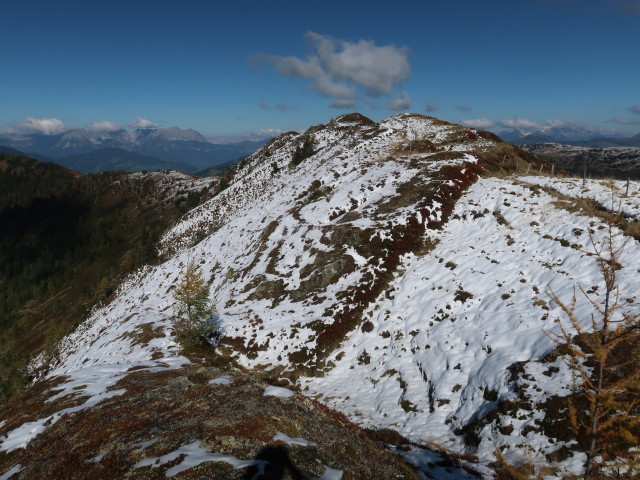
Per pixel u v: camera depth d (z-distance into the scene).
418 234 39.22
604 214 28.55
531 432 15.85
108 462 11.59
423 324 28.02
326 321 32.25
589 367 16.72
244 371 30.11
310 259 42.03
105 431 14.36
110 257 186.25
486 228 35.72
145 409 16.39
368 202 49.72
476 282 29.17
